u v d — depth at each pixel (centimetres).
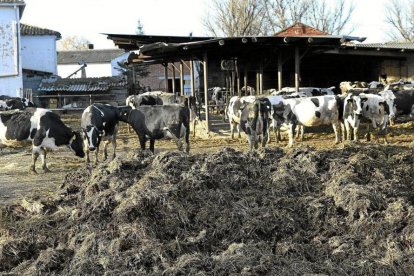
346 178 789
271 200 759
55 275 621
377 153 955
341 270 595
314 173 827
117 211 725
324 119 1536
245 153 904
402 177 863
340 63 3100
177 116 1302
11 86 3431
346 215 723
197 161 872
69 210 796
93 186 826
